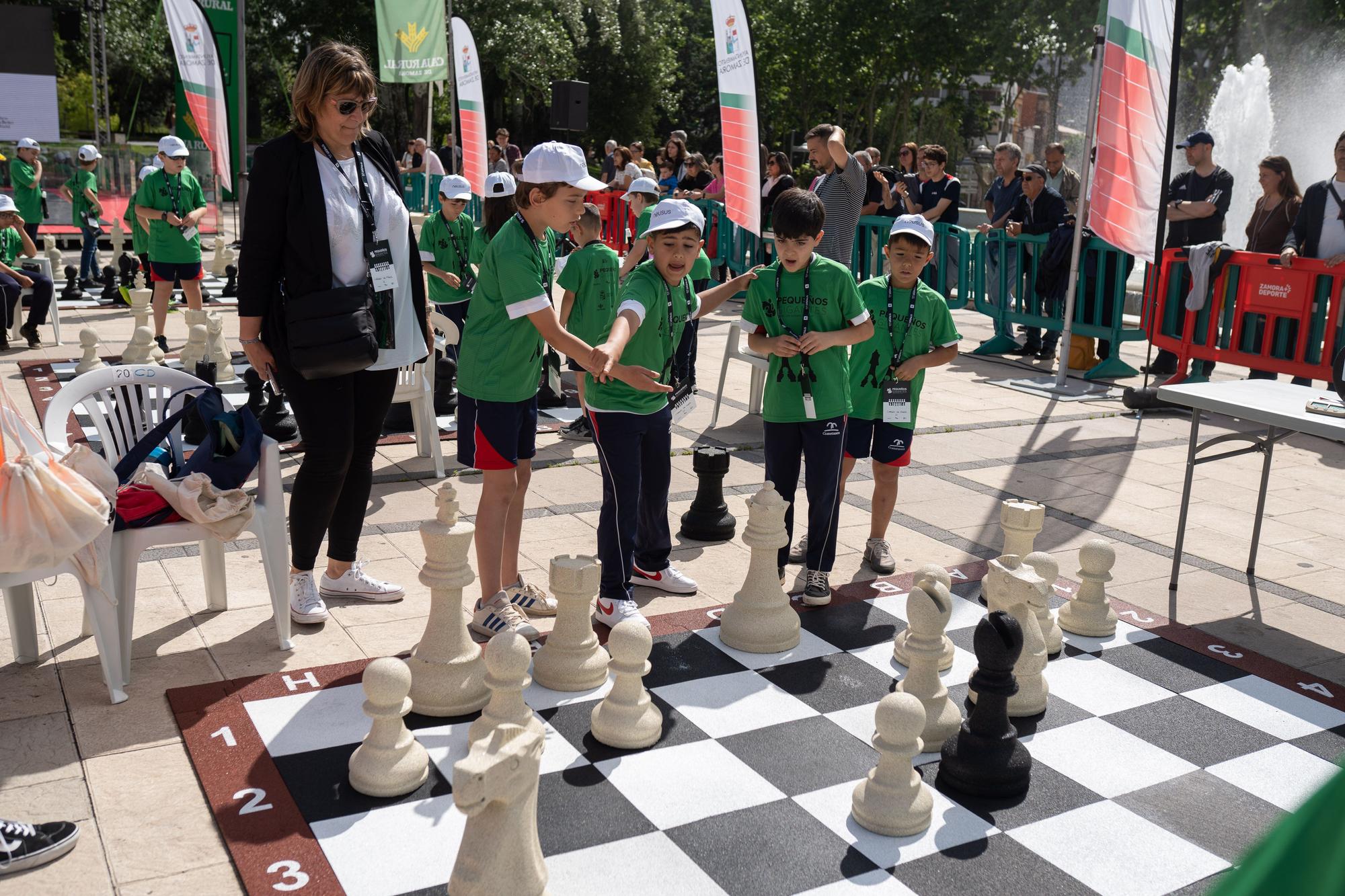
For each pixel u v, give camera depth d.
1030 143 31.09
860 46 31.44
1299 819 0.73
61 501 3.06
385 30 12.52
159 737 3.14
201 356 8.25
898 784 2.82
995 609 3.49
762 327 4.21
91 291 13.16
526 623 3.91
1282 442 7.43
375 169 3.87
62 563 3.17
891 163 35.28
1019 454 6.95
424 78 12.57
